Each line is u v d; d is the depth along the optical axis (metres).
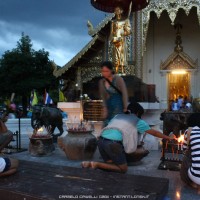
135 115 4.57
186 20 20.27
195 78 19.89
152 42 20.77
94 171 3.75
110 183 3.23
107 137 4.42
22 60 28.73
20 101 31.75
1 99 30.67
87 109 8.88
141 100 8.69
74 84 17.86
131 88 8.47
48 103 10.16
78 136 6.38
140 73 15.88
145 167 5.68
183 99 18.17
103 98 5.02
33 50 30.94
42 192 2.95
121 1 9.36
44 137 7.03
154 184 3.19
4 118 7.36
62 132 9.40
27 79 28.77
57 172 3.68
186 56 20.02
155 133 4.54
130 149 4.38
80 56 16.58
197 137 4.11
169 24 20.52
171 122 7.34
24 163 4.17
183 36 20.30
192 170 4.09
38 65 29.86
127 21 9.36
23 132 13.13
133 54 16.02
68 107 9.16
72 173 3.64
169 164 5.56
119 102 4.90
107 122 4.96
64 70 17.00
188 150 4.30
